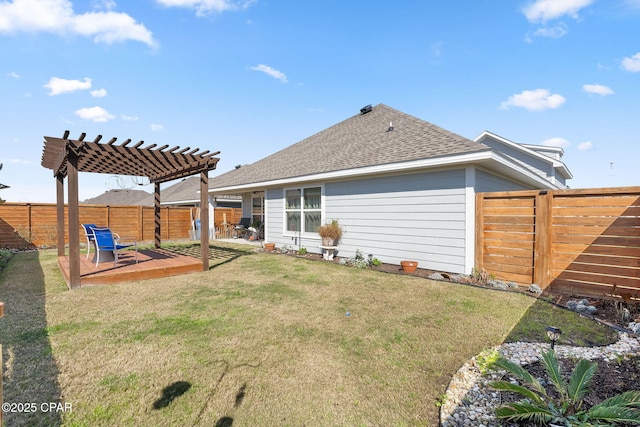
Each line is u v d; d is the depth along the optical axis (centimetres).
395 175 781
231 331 370
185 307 459
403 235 768
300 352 319
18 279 648
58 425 213
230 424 217
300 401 243
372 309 452
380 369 289
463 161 616
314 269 751
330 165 920
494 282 587
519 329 381
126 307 458
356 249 877
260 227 1488
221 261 871
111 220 1415
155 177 1025
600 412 199
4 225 1155
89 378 268
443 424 216
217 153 723
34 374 273
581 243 522
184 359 302
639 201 473
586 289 516
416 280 633
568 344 341
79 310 443
